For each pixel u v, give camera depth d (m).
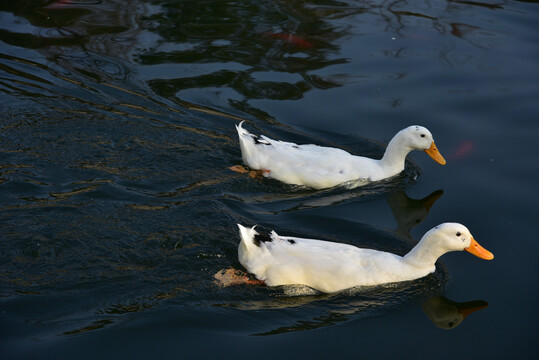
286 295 3.55
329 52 4.59
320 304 3.53
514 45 4.61
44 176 3.89
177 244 3.67
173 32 4.72
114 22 4.78
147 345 3.40
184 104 4.28
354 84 4.39
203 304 3.51
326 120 4.23
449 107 4.25
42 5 4.91
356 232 3.75
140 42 4.63
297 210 3.84
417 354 3.40
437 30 4.75
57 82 4.34
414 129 3.97
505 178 3.93
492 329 3.46
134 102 4.27
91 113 4.18
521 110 4.23
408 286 3.57
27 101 4.21
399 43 4.64
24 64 4.43
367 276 3.56
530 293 3.54
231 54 4.57
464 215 3.80
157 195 3.85
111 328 3.44
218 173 3.97
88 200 3.80
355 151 4.09
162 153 4.04
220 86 4.38
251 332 3.45
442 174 3.99
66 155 3.98
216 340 3.42
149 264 3.61
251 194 3.90
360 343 3.42
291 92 4.36
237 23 4.81
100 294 3.53
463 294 3.55
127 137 4.09
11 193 3.80
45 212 3.74
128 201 3.81
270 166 3.97
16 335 3.41
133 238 3.68
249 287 3.56
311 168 3.95
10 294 3.51
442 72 4.45
